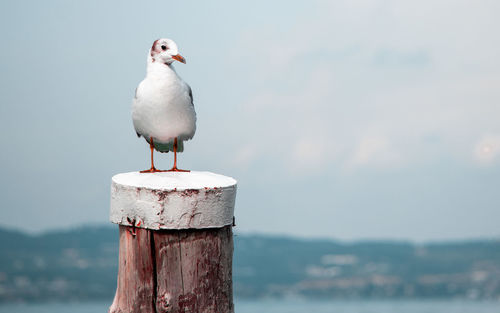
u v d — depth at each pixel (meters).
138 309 3.03
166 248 3.02
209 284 3.03
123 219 3.04
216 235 3.04
